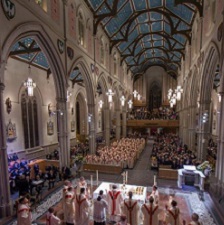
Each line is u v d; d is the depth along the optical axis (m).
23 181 8.91
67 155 12.91
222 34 9.44
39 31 9.75
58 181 11.64
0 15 7.29
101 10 17.23
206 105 13.94
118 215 7.23
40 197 9.19
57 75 12.03
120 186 8.42
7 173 7.57
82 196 6.70
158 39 26.59
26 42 12.66
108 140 22.02
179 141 25.81
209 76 13.29
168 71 36.75
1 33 7.35
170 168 13.66
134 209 6.29
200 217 7.61
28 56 15.69
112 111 33.53
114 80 24.72
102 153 15.89
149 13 20.06
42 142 18.36
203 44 13.85
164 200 9.14
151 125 32.41
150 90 40.66
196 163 12.98
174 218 5.66
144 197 7.46
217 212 7.99
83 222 6.66
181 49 24.38
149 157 19.23
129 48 27.47
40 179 10.35
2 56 7.35
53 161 14.16
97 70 18.44
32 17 9.20
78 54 14.41
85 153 18.56
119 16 18.86
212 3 11.71
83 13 15.41
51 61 11.48
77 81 23.39
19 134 15.41
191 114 18.92
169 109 37.16
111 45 22.47
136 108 40.12
